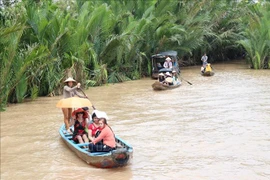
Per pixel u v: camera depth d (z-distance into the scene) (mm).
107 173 8500
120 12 27875
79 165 9055
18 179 8312
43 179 8266
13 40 15969
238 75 26219
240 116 13266
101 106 15836
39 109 15680
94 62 22422
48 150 10266
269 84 21062
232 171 8266
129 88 21328
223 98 16969
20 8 18969
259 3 32562
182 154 9492
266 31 29516
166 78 20812
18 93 17078
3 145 10750
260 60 30328
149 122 12812
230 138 10648
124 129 12000
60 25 19906
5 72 15727
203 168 8516
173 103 16109
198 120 12883
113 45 23969
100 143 8984
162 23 28672
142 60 27828
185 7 32031
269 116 13141
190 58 36375
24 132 12070
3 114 14758
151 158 9305
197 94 18375
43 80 19031
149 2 29828
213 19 35406
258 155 9195
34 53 16688
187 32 30641
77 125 10195
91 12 25469
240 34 36594
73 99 10320
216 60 39500
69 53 20469
